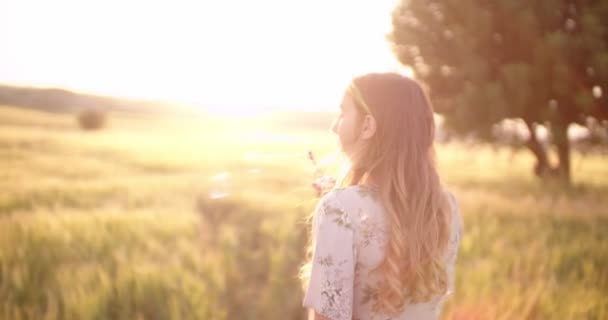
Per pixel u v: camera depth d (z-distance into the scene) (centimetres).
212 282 625
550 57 1609
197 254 724
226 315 530
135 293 548
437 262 163
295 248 738
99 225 866
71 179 1891
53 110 11231
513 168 3244
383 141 162
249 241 838
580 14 1641
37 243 734
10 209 1121
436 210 165
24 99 12088
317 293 155
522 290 545
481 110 1686
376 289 158
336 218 155
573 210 1093
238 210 1092
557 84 1616
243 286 620
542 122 1748
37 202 1207
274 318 528
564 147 1878
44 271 643
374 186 162
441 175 178
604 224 959
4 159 2422
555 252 689
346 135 168
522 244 796
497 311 468
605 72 1512
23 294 557
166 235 873
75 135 5016
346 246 153
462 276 589
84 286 577
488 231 860
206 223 1008
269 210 1068
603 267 644
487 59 1808
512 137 1883
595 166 3444
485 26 1697
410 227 158
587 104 1578
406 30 1917
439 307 176
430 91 1912
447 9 1823
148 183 1638
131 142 4531
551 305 496
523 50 1772
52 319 488
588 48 1548
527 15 1633
